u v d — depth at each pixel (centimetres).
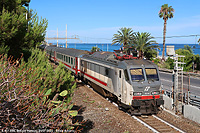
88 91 1703
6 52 740
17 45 884
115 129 939
